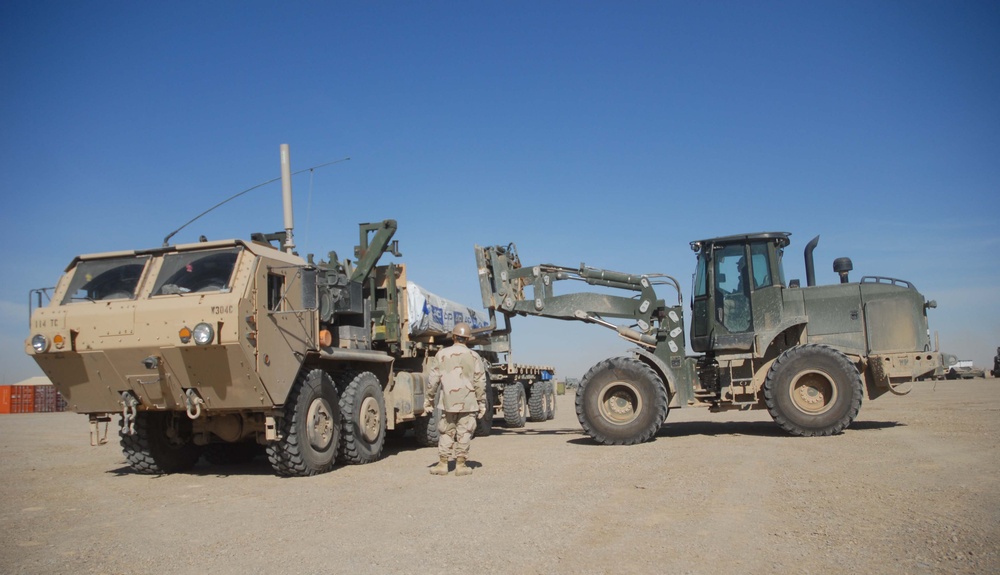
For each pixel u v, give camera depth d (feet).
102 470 36.27
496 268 47.85
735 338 41.93
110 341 29.04
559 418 76.07
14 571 17.33
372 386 36.86
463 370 30.14
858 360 42.01
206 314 28.17
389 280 41.81
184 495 27.78
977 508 20.77
